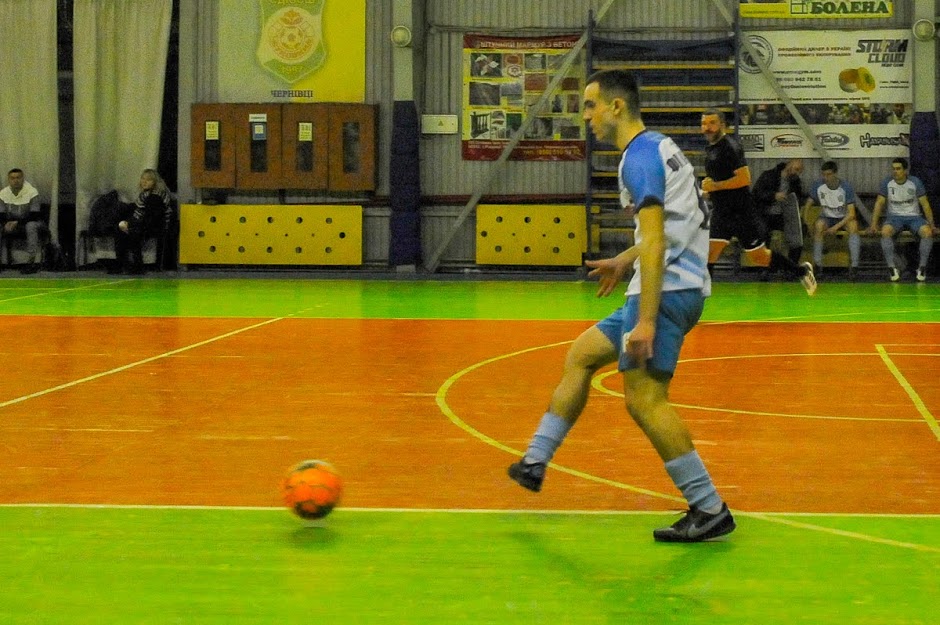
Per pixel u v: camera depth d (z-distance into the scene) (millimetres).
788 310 23031
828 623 5730
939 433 10789
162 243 34625
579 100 34719
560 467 9344
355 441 10398
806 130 34000
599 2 34625
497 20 34875
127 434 10672
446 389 13289
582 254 34000
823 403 12391
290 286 29984
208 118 34750
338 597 6113
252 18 35156
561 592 6199
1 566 6637
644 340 6766
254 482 8812
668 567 6656
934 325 20047
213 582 6359
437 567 6637
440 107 35125
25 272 33812
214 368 14828
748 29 34250
